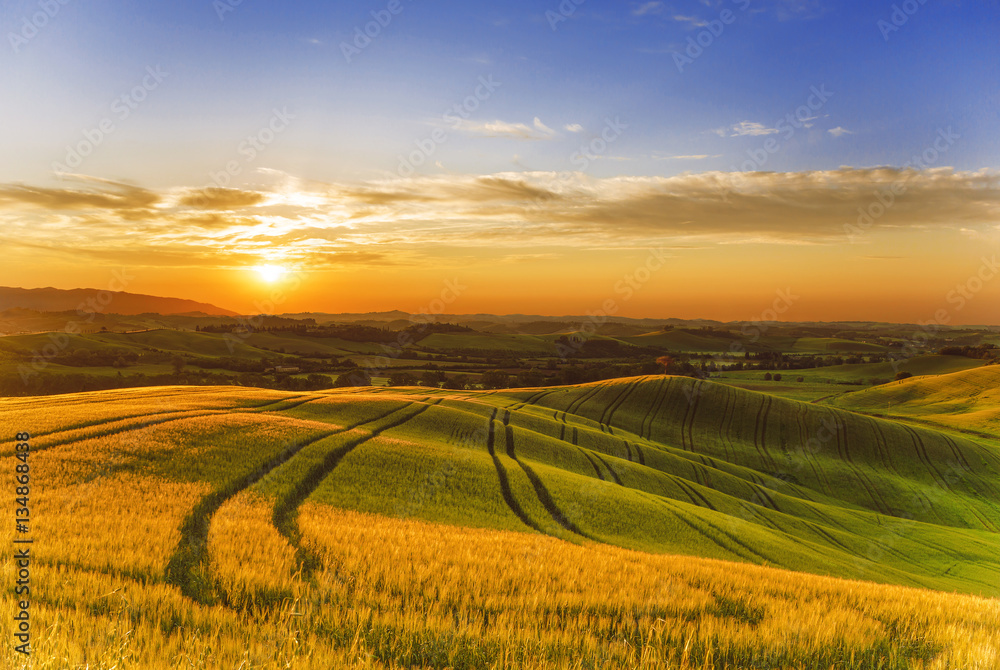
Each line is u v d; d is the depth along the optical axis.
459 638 9.74
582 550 20.55
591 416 87.94
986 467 79.31
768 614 12.50
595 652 9.55
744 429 86.88
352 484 31.50
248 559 14.56
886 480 73.75
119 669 7.57
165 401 51.06
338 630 9.95
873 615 13.08
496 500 34.03
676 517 37.38
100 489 22.80
